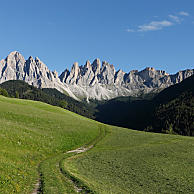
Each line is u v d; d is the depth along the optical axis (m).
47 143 48.38
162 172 36.88
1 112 67.75
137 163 42.47
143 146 61.81
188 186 30.48
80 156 46.50
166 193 27.59
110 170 36.69
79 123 83.12
